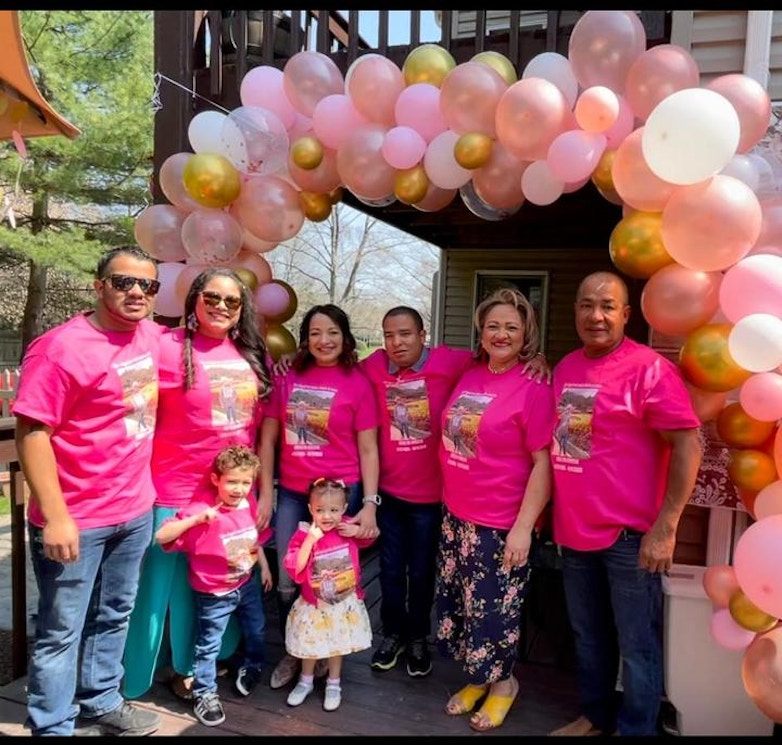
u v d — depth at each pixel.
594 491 2.03
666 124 1.78
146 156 10.98
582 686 2.22
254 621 2.46
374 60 2.44
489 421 2.19
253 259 2.97
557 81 2.23
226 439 2.31
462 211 5.28
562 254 7.80
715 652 2.26
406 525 2.62
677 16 2.38
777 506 1.93
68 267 10.55
